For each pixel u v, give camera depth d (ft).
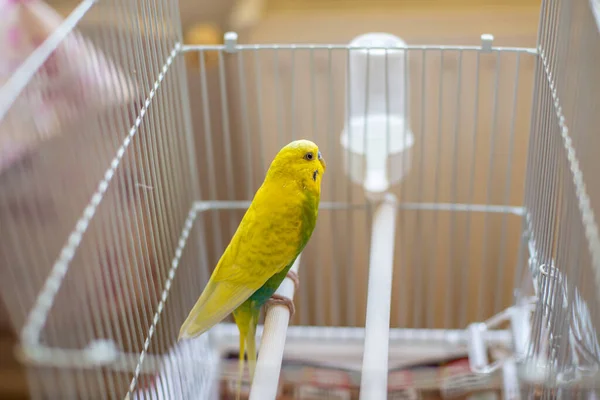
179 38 3.76
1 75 2.99
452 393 2.98
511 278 5.28
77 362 2.35
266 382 2.65
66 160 2.54
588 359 2.50
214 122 4.98
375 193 4.02
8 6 3.06
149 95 3.28
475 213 5.13
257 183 5.22
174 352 3.67
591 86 2.57
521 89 4.68
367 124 3.87
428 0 4.51
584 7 2.64
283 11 4.62
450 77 4.71
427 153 4.99
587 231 2.29
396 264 5.43
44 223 2.41
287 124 5.00
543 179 3.34
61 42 2.56
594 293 2.34
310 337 4.25
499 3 4.45
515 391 3.18
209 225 5.34
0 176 2.23
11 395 2.14
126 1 3.29
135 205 3.13
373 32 4.61
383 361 2.77
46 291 2.22
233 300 3.13
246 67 4.79
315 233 5.27
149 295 3.18
